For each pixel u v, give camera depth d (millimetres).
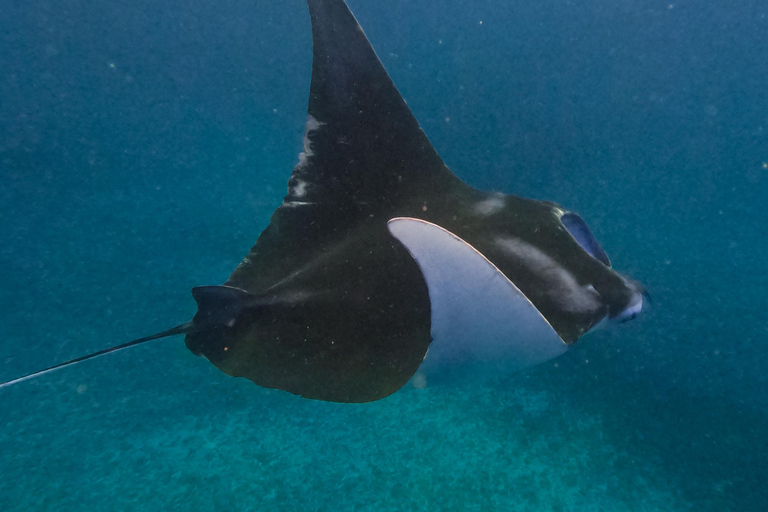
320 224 2545
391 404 3307
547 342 1926
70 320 3945
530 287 2051
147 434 3008
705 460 2865
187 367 3586
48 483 2643
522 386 3473
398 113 2701
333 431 3084
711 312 4219
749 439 2990
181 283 4551
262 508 2557
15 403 3145
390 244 2182
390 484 2717
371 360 1888
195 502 2578
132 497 2590
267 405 3287
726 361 3645
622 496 2650
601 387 3447
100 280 4480
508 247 2162
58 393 3260
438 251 1774
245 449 2928
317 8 2629
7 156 6789
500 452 2932
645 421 3156
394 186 2609
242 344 2037
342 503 2605
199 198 6285
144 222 5586
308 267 2242
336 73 2674
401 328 1928
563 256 2162
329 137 2654
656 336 3908
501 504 2607
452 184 2688
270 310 2074
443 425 3135
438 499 2635
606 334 3877
